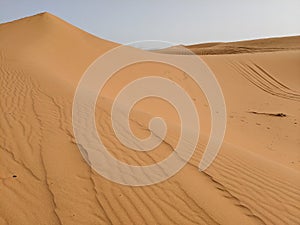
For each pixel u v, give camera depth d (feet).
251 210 11.88
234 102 53.26
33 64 45.50
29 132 17.94
